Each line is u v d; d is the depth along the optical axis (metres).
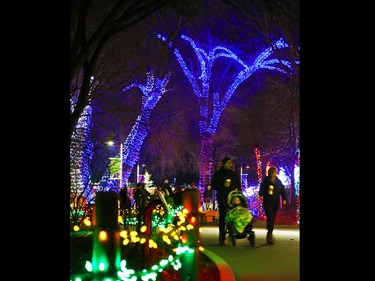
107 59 18.59
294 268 10.65
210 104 40.72
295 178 39.84
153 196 11.23
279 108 38.41
